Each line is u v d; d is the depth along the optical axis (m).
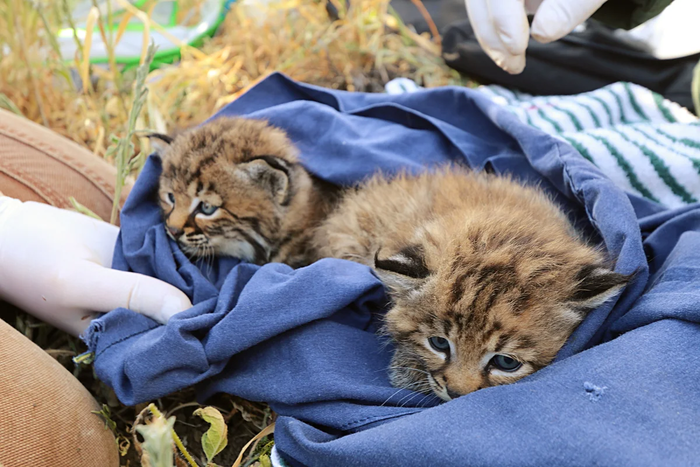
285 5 1.10
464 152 0.77
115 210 0.76
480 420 0.61
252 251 0.77
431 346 0.66
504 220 0.67
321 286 0.66
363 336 0.67
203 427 0.70
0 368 0.63
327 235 0.74
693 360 0.61
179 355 0.65
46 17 0.93
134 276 0.69
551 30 0.75
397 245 0.67
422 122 0.80
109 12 0.89
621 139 0.79
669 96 0.91
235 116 0.79
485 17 0.78
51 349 0.71
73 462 0.63
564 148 0.72
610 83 0.92
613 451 0.59
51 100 0.92
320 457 0.62
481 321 0.64
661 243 0.70
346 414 0.64
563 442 0.59
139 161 0.84
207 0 1.19
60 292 0.68
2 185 0.73
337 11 1.11
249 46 1.03
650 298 0.64
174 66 1.04
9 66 0.91
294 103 0.80
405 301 0.66
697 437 0.59
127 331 0.68
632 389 0.60
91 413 0.66
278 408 0.66
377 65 1.03
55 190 0.75
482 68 0.96
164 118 0.92
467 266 0.64
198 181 0.74
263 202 0.76
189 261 0.73
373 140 0.77
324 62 1.04
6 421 0.61
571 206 0.73
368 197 0.73
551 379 0.61
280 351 0.66
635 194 0.76
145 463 0.63
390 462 0.60
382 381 0.66
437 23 1.10
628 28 0.80
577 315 0.64
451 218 0.67
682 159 0.78
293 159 0.77
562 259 0.65
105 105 0.93
